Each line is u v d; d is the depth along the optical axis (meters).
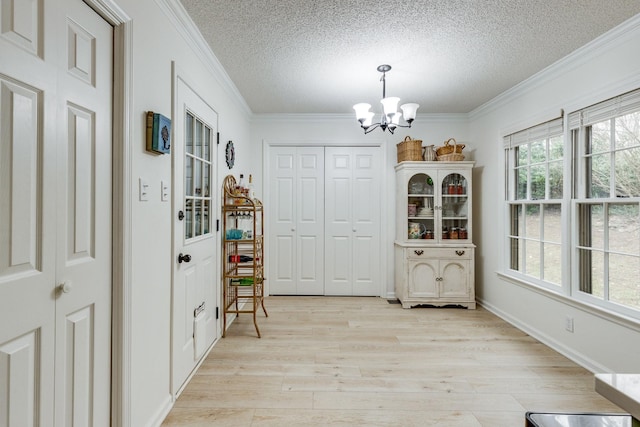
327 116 4.30
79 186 1.22
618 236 2.24
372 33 2.28
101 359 1.36
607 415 0.81
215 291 2.82
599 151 2.38
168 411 1.86
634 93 2.09
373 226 4.38
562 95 2.69
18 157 0.97
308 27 2.21
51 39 1.08
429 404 1.95
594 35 2.27
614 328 2.19
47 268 1.08
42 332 1.06
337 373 2.31
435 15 2.06
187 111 2.19
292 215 4.39
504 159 3.52
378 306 3.92
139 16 1.56
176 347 2.00
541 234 2.99
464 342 2.86
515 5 1.95
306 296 4.36
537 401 1.98
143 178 1.60
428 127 4.29
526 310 3.11
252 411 1.88
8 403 0.95
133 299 1.51
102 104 1.35
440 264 3.83
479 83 3.19
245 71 2.93
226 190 3.10
